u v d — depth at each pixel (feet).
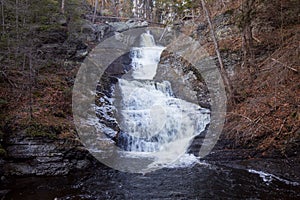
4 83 29.60
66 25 44.24
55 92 31.22
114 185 21.17
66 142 24.23
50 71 35.65
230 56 40.16
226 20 45.62
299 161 23.27
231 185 20.51
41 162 23.07
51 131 24.62
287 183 20.51
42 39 38.75
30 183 21.39
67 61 38.45
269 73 33.76
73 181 21.94
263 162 24.26
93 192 19.92
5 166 22.22
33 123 24.44
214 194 19.11
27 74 29.94
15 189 20.31
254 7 36.50
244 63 37.52
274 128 26.81
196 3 57.16
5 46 30.66
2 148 22.36
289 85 30.32
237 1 46.44
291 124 25.99
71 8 46.06
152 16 88.33
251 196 18.57
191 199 18.45
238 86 35.37
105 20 75.61
